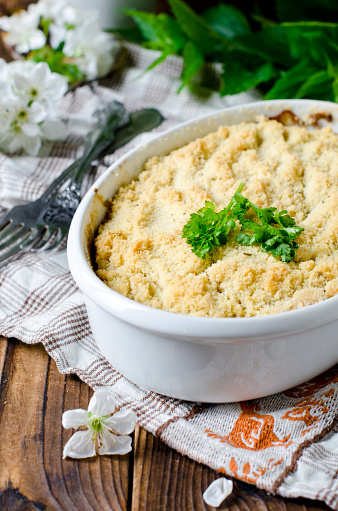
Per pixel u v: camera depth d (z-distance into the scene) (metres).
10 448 0.55
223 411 0.57
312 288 0.56
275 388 0.56
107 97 0.83
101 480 0.54
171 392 0.56
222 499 0.52
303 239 0.59
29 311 0.64
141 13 0.82
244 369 0.54
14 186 0.72
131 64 0.88
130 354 0.55
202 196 0.61
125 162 0.64
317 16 0.81
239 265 0.57
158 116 0.78
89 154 0.73
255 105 0.68
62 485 0.53
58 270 0.66
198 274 0.57
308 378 0.57
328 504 0.52
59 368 0.59
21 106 0.75
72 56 0.83
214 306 0.55
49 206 0.69
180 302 0.55
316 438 0.55
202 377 0.54
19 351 0.61
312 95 0.76
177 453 0.55
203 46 0.81
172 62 0.85
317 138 0.67
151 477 0.54
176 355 0.53
